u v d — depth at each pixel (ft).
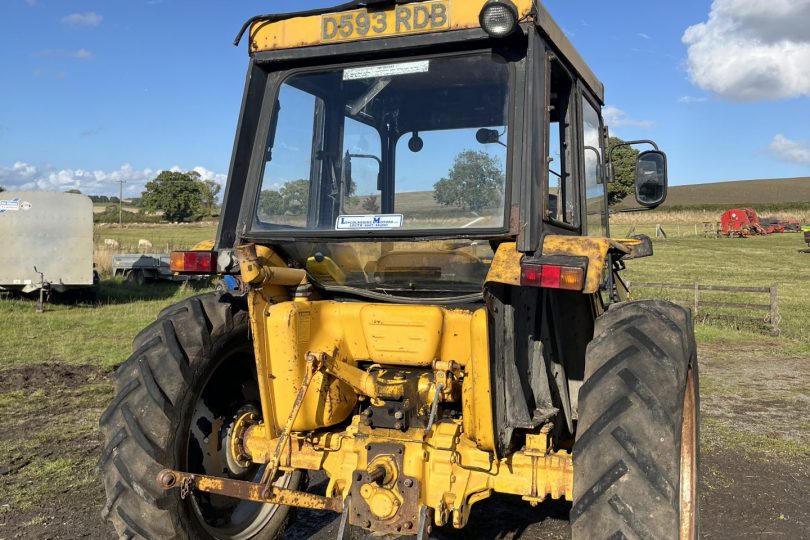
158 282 67.31
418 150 10.94
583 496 8.57
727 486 17.46
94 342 35.53
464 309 10.53
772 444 20.88
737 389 28.68
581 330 12.87
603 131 16.15
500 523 14.98
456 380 10.55
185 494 9.79
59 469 17.49
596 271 9.14
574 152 12.55
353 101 11.43
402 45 10.80
